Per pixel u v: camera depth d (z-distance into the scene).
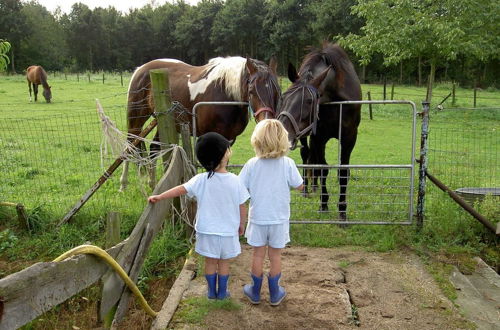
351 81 4.95
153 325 2.99
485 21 11.08
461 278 3.72
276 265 3.14
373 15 11.81
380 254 4.21
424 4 11.35
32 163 7.56
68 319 3.55
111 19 70.69
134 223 4.95
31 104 16.67
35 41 57.84
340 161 4.76
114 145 4.55
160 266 4.21
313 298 3.36
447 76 39.38
